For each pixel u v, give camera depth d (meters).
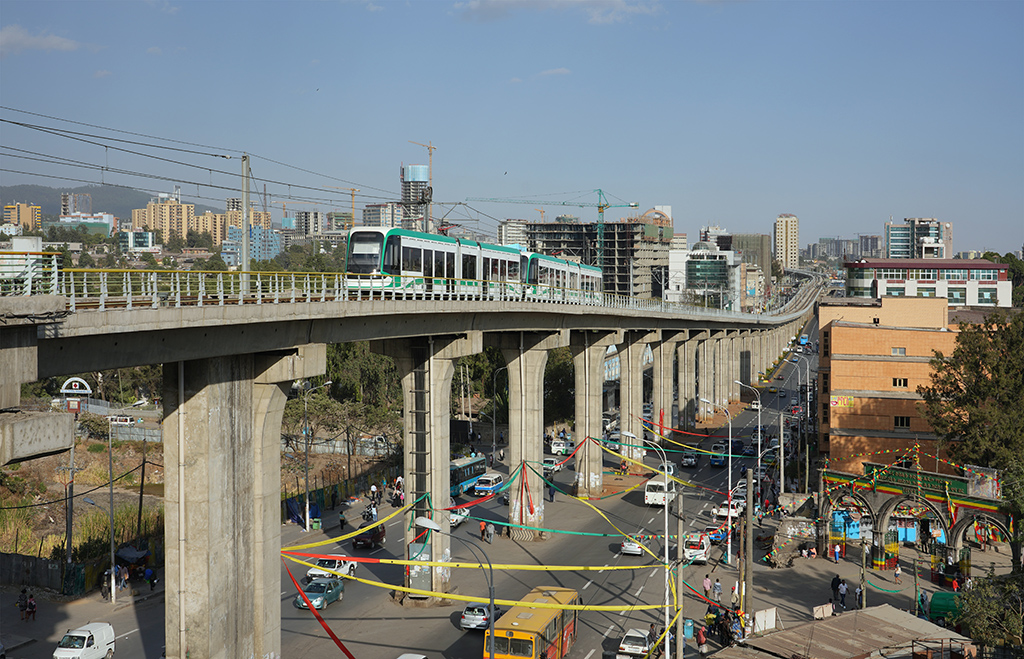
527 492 73.38
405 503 56.88
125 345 30.06
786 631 43.44
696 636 49.97
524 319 70.62
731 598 54.50
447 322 57.81
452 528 74.50
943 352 84.69
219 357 35.41
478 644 47.84
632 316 96.62
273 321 36.94
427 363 56.88
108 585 58.12
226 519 36.06
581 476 89.94
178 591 34.88
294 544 68.81
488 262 69.38
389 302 47.62
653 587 59.44
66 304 26.00
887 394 85.38
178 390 34.41
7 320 23.66
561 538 73.00
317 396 102.12
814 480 93.38
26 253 26.08
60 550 65.62
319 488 86.75
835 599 56.94
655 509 83.25
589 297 95.38
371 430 111.62
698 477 99.38
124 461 100.69
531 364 74.75
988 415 65.62
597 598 56.75
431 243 59.59
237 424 37.00
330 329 43.62
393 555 66.06
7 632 50.53
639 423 106.06
